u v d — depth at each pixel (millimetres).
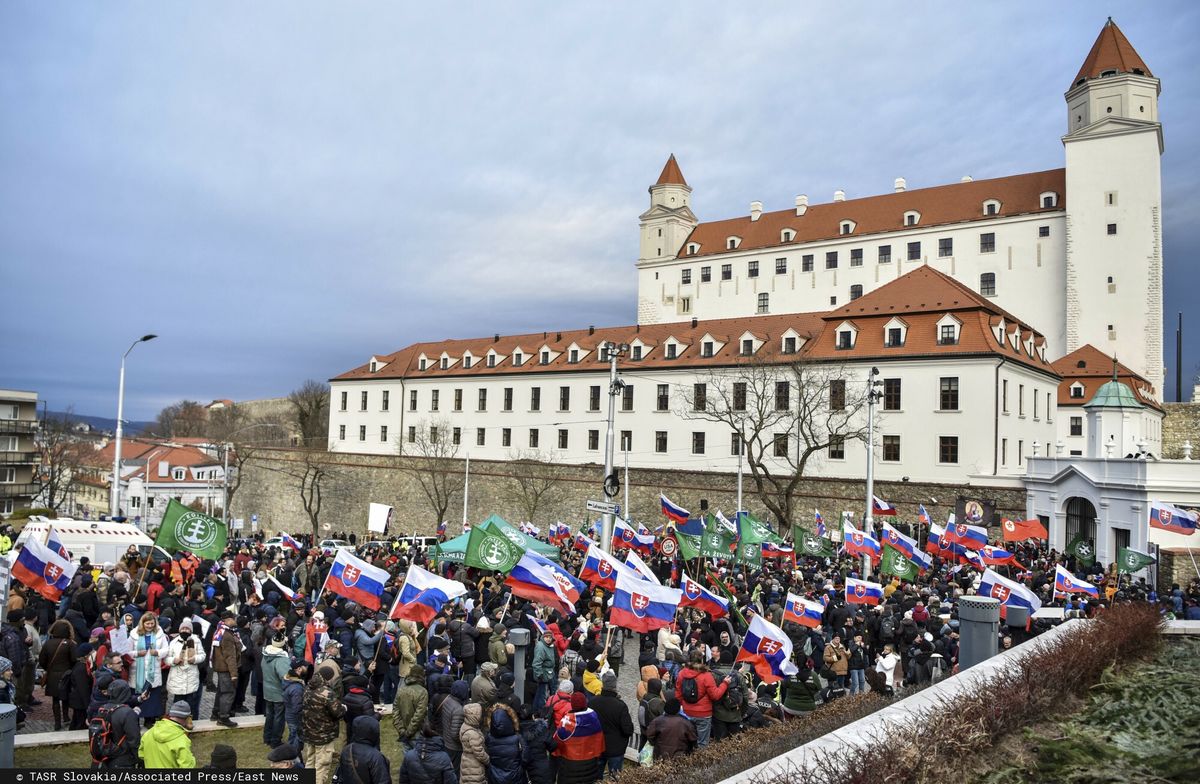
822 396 64938
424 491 84688
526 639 16703
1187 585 36375
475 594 27047
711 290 107125
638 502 71250
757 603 25969
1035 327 85812
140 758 12469
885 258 93938
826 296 97438
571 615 24062
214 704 18203
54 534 31109
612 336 84562
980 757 10039
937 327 62250
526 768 12844
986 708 10461
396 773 14766
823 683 20078
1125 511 43375
